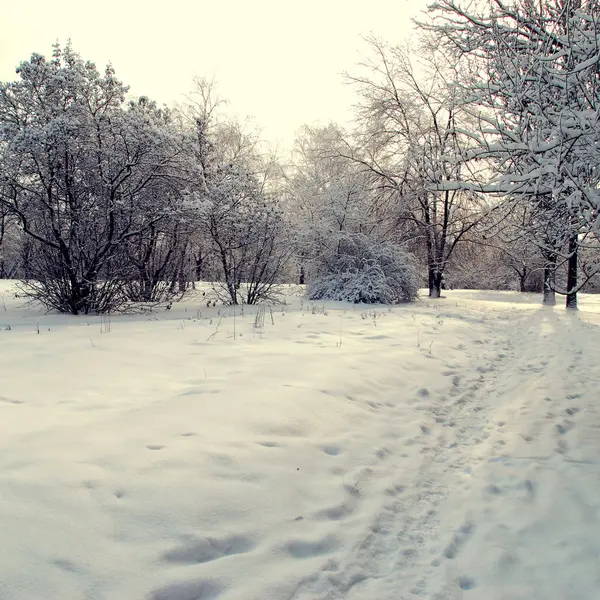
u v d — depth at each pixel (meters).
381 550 2.88
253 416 4.35
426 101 21.16
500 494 3.61
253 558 2.60
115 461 3.28
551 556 2.81
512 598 2.46
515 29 5.62
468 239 23.50
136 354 6.63
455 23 6.43
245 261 15.44
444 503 3.51
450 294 28.11
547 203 6.04
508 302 22.33
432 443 4.64
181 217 12.32
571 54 4.99
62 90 10.63
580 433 4.81
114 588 2.21
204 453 3.54
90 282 11.42
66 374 5.41
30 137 9.74
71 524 2.58
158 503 2.88
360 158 22.98
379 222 21.48
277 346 7.73
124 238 11.88
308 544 2.81
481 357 8.55
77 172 11.23
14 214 11.37
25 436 3.55
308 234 18.17
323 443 4.16
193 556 2.54
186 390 4.98
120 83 11.31
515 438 4.70
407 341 9.09
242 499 3.09
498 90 5.61
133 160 11.26
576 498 3.47
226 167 14.27
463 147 6.11
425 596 2.48
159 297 14.71
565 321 13.95
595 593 2.47
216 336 8.44
